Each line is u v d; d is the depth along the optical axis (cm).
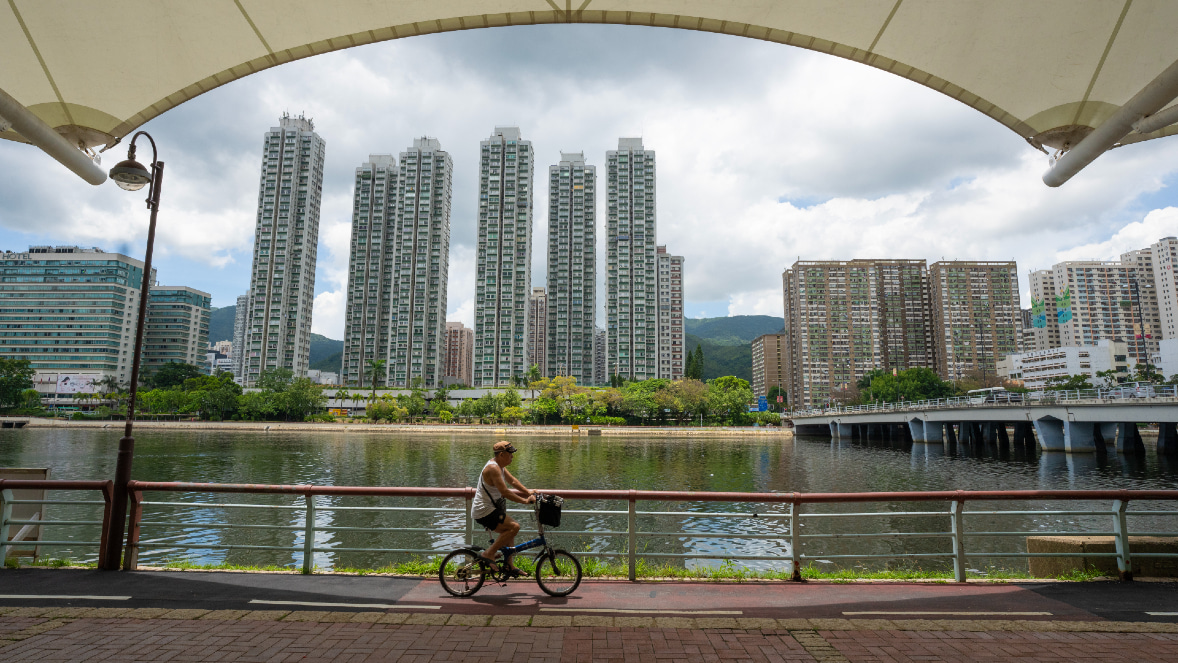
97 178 757
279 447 7162
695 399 12738
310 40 650
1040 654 525
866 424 10938
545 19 645
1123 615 628
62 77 662
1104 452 5953
